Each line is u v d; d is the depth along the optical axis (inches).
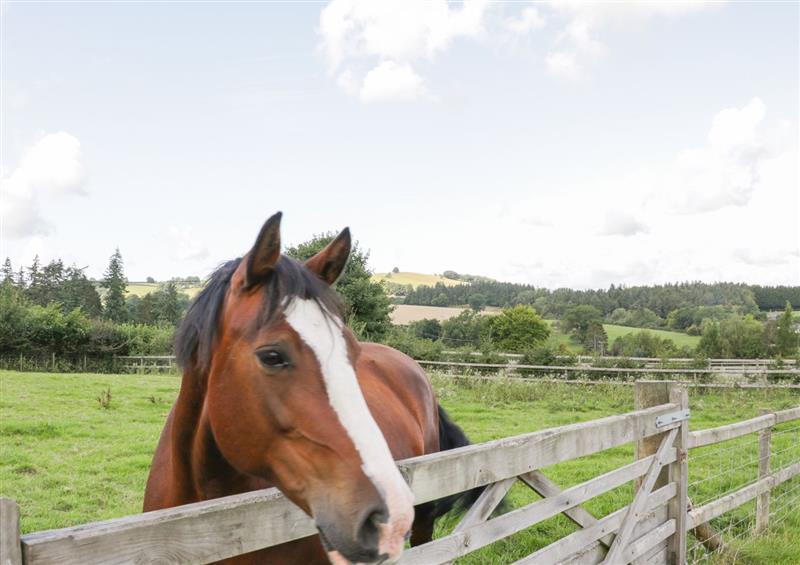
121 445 344.5
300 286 72.4
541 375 784.3
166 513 65.1
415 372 166.6
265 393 69.7
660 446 167.8
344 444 66.3
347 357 72.0
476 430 442.6
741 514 261.7
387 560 62.5
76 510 241.0
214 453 85.2
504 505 144.3
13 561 51.7
